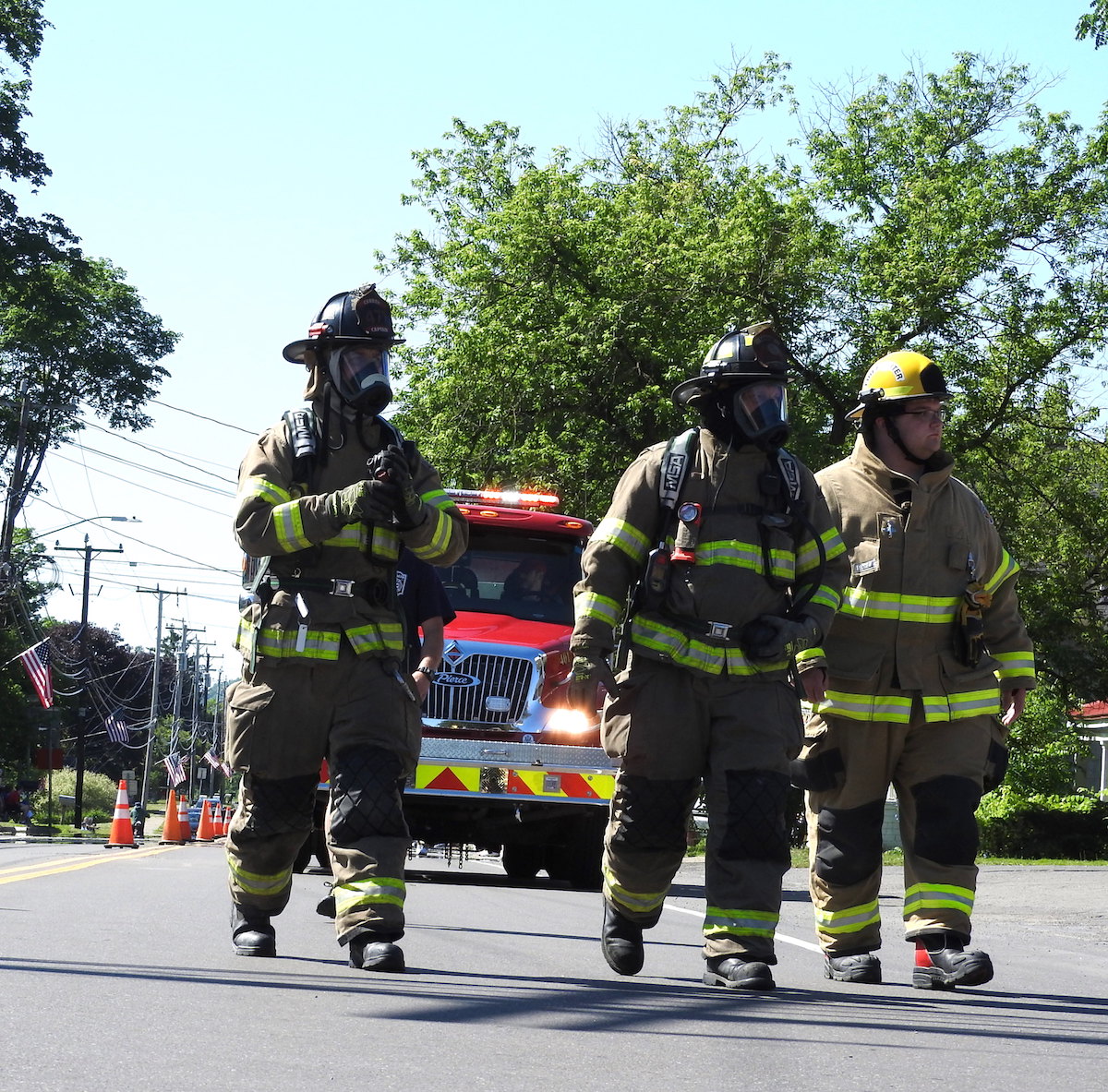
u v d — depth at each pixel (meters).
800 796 63.81
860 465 12.73
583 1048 8.25
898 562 12.43
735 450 11.55
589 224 69.25
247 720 11.38
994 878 34.47
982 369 72.06
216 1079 6.84
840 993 11.48
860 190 74.81
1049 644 76.56
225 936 13.58
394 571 11.54
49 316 76.06
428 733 27.12
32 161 73.62
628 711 11.62
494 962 12.78
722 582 11.40
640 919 12.16
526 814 27.61
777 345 11.55
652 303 67.12
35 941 12.53
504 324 68.31
